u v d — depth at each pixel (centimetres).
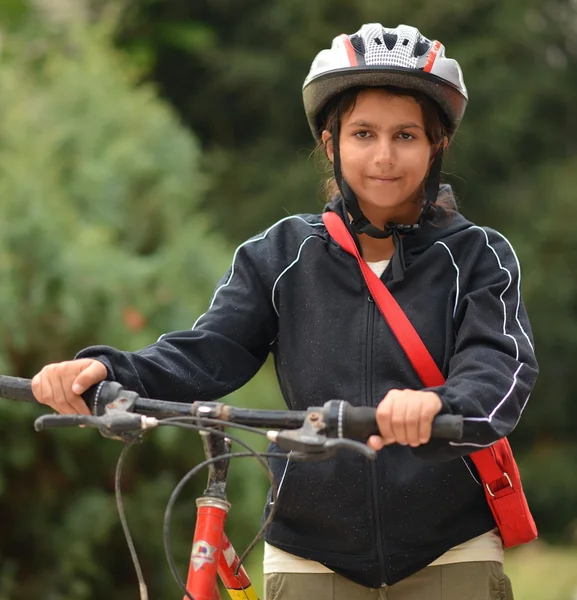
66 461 757
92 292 747
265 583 343
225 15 1845
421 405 257
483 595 322
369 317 331
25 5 1224
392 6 1739
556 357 1786
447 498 322
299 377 334
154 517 791
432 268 331
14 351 745
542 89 1845
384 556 324
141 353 317
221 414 271
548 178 1842
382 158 322
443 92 332
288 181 1742
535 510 1744
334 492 324
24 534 770
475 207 1845
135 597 808
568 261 1783
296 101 1794
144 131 899
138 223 857
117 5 1630
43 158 809
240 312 341
